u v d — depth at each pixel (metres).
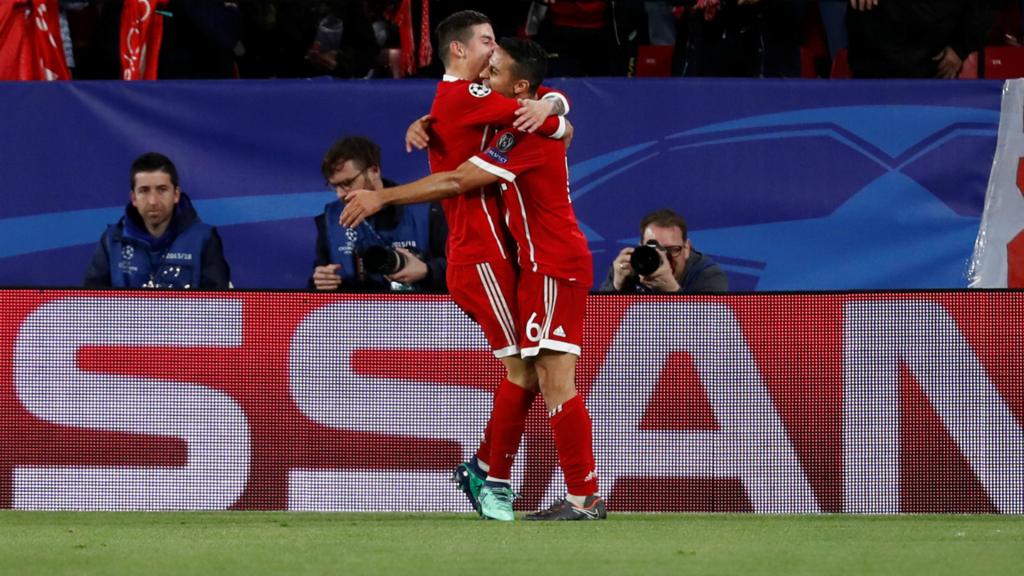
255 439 23.00
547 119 19.59
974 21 30.81
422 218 28.59
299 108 29.06
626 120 28.97
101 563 14.88
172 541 17.30
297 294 23.00
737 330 22.80
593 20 31.73
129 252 28.84
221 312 23.00
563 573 13.95
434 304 22.92
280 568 14.39
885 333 22.67
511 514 20.70
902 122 28.88
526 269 19.88
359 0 31.78
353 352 22.95
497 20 31.95
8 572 14.14
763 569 14.34
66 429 23.06
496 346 20.38
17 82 29.03
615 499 22.78
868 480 22.62
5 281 28.98
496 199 20.19
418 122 20.36
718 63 31.12
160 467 23.02
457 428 22.89
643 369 22.81
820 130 28.91
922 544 17.02
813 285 28.88
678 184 28.97
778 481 22.72
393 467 22.91
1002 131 28.80
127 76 30.02
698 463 22.80
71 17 32.19
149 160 28.58
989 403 22.55
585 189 28.98
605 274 28.98
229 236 28.98
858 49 31.14
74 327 23.06
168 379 23.03
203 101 29.08
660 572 14.03
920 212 28.84
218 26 30.98
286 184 29.03
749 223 28.92
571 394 20.17
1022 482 22.50
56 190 29.02
